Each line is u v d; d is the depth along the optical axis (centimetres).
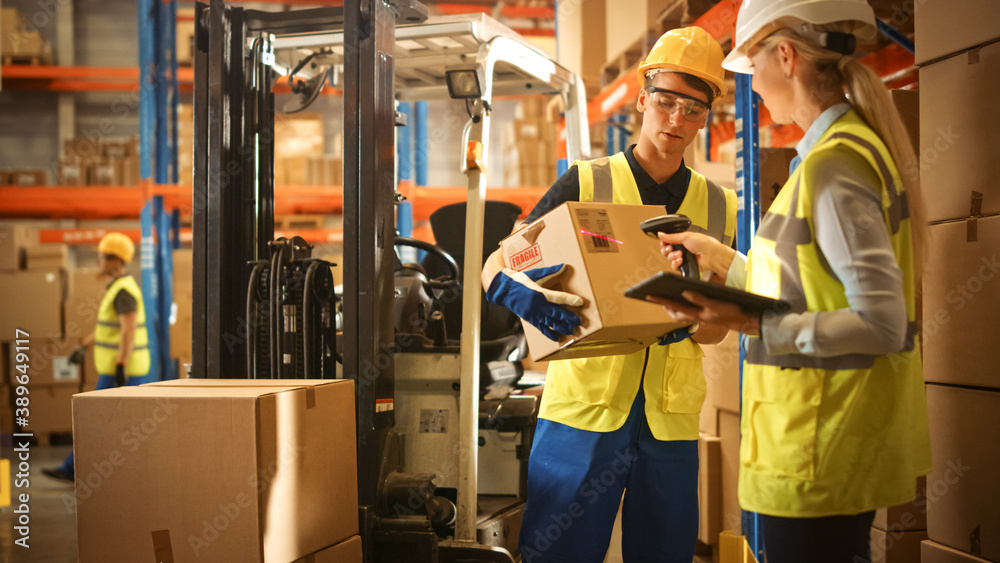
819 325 102
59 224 873
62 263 663
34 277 630
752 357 116
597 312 137
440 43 249
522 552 175
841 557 108
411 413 232
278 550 163
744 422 118
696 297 108
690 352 177
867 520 109
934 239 183
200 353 221
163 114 628
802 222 108
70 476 464
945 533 181
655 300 112
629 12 396
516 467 272
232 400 159
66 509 399
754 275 116
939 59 183
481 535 224
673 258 143
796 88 117
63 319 639
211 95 221
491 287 156
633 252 150
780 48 116
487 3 885
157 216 601
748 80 248
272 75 245
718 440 285
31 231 697
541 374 361
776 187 248
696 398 178
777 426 110
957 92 177
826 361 107
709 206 184
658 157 176
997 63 165
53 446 621
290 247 219
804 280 107
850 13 112
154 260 580
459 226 290
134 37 905
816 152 108
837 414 107
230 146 225
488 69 223
